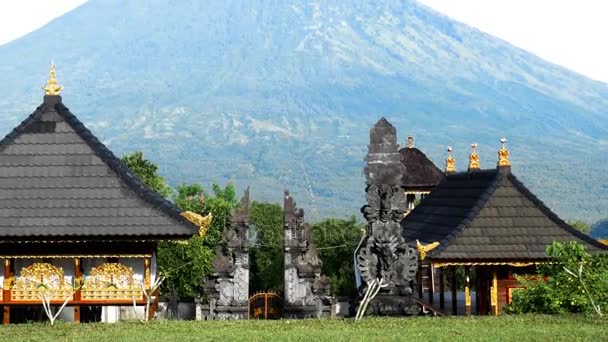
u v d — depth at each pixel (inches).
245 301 2014.0
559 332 1075.9
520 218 1716.3
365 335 1070.4
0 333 1096.2
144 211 1428.4
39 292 1406.3
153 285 1387.8
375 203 1435.8
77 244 1428.4
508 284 1670.8
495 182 1768.0
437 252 1635.1
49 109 1526.8
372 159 1443.2
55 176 1457.9
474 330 1104.8
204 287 2078.0
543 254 1644.9
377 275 1422.2
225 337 1054.4
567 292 1323.8
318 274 2191.2
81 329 1128.8
